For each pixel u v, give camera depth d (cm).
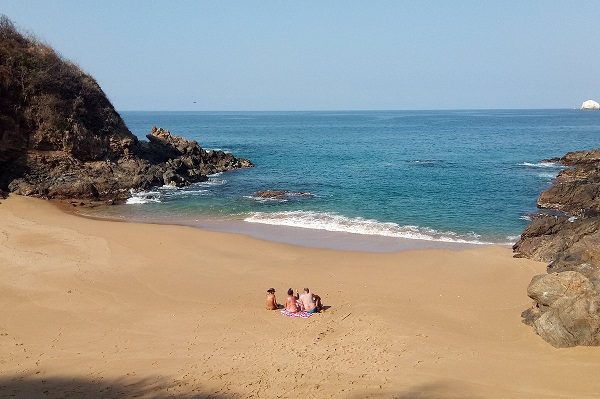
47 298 1877
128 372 1343
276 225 3186
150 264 2302
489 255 2408
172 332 1605
